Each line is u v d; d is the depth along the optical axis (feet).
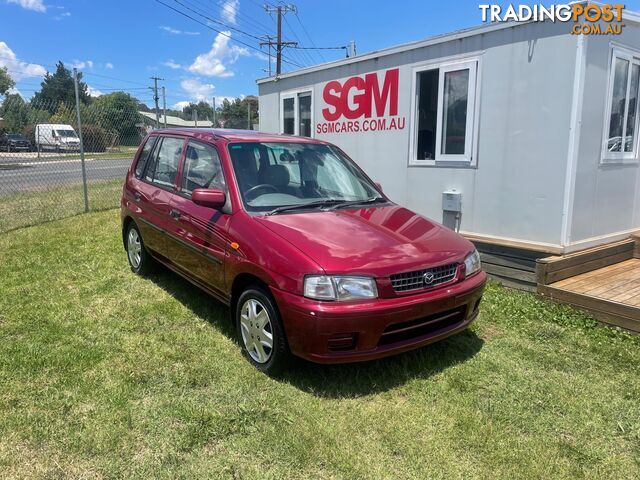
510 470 8.67
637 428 9.94
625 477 8.62
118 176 58.34
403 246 11.64
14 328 14.02
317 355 10.50
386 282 10.62
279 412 10.20
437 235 12.74
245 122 120.16
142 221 17.79
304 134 28.99
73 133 44.68
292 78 28.94
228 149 14.30
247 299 12.14
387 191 24.07
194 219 14.26
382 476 8.48
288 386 11.27
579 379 11.88
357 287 10.41
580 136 17.04
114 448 9.03
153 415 10.02
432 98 21.53
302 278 10.49
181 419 9.91
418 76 21.93
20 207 35.60
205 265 13.85
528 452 9.14
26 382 11.17
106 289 17.56
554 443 9.44
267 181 13.99
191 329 14.25
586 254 17.89
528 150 18.13
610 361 12.80
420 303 10.91
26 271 19.42
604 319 14.97
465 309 12.22
